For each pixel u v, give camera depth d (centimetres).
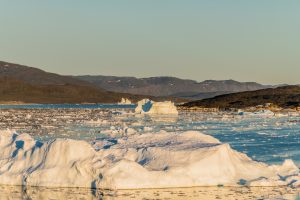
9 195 2395
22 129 6581
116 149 2761
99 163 2548
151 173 2525
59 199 2314
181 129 6731
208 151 2678
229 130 6619
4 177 2648
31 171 2627
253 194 2434
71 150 2614
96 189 2486
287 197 2386
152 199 2309
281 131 6456
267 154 3941
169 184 2514
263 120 9394
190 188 2522
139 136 3070
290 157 3756
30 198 2339
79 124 7838
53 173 2569
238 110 14388
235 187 2561
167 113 12800
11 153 2856
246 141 5031
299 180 2666
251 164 2773
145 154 2702
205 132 6244
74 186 2528
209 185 2569
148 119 9638
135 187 2481
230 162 2697
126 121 8838
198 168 2592
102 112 14175
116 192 2422
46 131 6200
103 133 5797
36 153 2708
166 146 2808
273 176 2709
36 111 15038
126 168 2528
